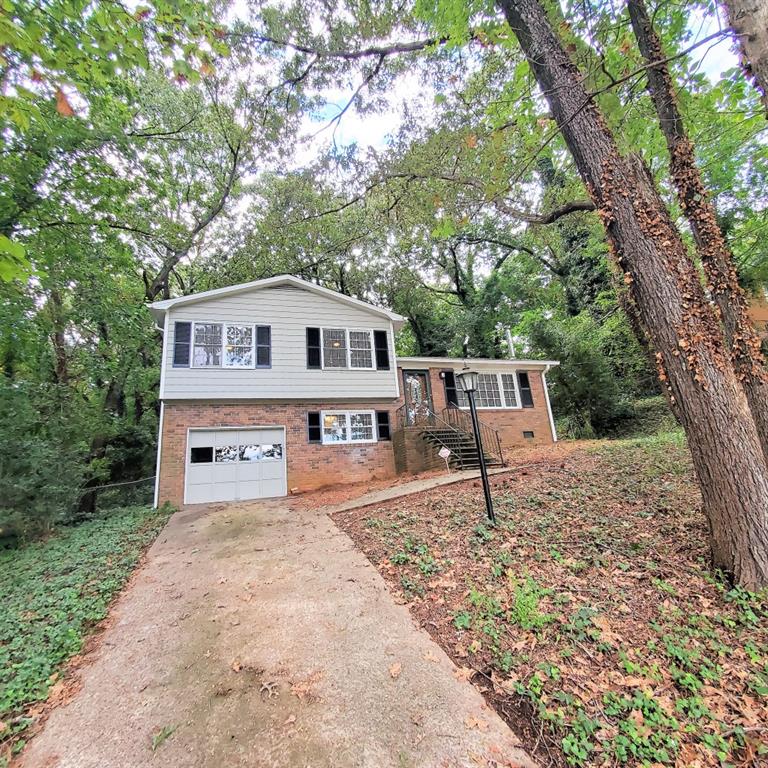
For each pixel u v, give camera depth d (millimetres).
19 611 3982
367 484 11023
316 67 7652
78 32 3199
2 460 6852
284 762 2109
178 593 4383
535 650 2920
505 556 4422
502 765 2018
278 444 11492
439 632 3264
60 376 11773
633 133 4719
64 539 7012
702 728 2176
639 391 16844
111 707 2615
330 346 12641
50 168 8789
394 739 2221
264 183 15805
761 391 4633
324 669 2879
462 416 14422
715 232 4883
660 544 4379
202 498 10414
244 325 11734
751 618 2979
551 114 4895
